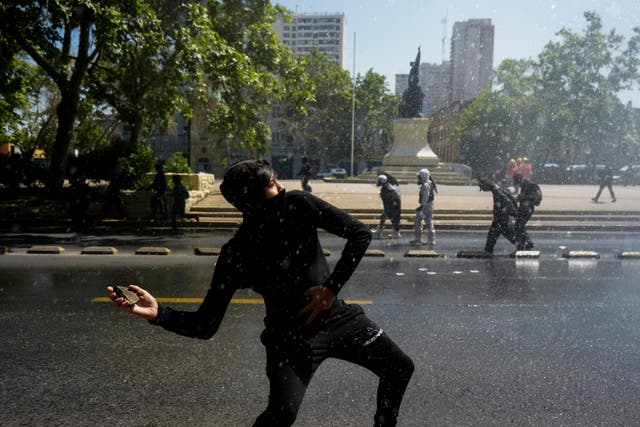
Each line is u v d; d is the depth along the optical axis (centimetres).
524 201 1045
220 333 504
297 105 1888
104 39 1394
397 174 3594
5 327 520
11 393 360
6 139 3856
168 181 1834
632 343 482
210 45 1462
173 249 1124
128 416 326
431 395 362
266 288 216
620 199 2247
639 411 338
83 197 1446
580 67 4725
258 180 207
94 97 2198
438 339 492
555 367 418
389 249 1148
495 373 404
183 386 374
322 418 327
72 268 873
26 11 1413
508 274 854
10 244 1168
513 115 5122
